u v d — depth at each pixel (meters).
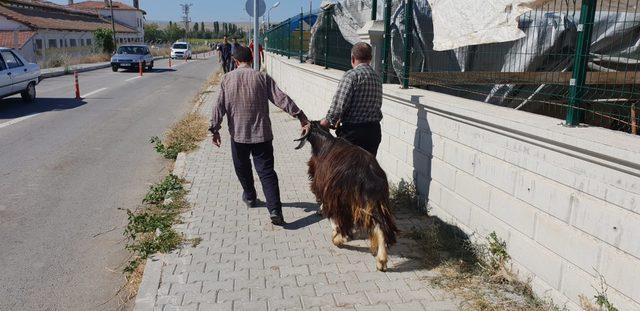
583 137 3.28
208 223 5.53
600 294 3.24
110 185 7.28
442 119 5.18
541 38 5.01
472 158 4.66
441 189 5.29
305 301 3.94
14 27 36.56
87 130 11.26
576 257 3.45
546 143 3.65
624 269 3.08
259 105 5.46
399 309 3.82
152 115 13.70
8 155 8.84
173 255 4.73
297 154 8.92
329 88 9.56
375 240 4.28
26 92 15.12
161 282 4.23
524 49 5.25
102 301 4.20
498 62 5.64
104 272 4.70
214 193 6.59
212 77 26.31
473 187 4.67
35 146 9.55
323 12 10.98
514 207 4.09
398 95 6.04
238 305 3.88
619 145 3.03
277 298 3.98
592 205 3.29
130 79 25.14
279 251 4.83
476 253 4.57
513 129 3.94
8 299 4.20
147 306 3.87
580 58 3.63
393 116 6.41
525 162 3.92
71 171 7.95
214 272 4.40
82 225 5.77
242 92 5.43
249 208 6.03
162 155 9.12
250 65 5.66
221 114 5.60
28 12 44.66
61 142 9.97
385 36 6.72
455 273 4.32
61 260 4.91
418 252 4.78
